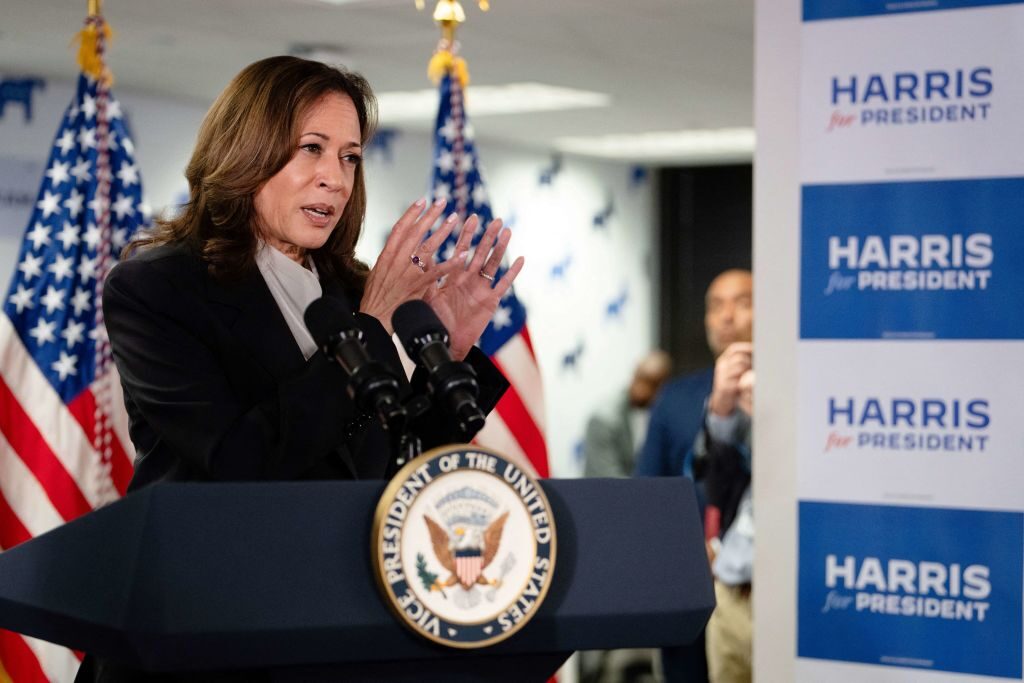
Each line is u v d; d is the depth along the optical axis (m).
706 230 14.64
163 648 1.48
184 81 9.09
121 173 4.75
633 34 7.65
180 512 1.51
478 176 5.10
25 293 4.60
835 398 3.55
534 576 1.61
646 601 1.71
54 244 4.61
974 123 3.41
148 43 7.84
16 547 1.82
